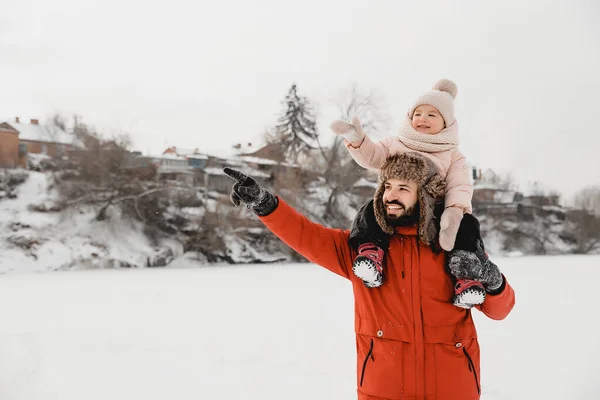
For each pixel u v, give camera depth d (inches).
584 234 2412.6
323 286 757.3
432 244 93.8
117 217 1612.9
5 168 1647.4
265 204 93.9
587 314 410.9
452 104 111.7
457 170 103.8
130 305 524.7
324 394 191.3
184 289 738.8
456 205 94.8
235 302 538.6
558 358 250.5
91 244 1523.1
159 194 1653.5
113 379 212.7
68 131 2023.9
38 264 1428.4
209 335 326.0
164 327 362.6
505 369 229.9
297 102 2012.8
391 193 94.2
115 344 291.6
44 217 1547.7
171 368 231.6
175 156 2107.5
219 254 1619.1
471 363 92.0
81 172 1592.0
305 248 97.5
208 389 198.2
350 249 100.4
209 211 1638.8
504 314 96.1
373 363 91.6
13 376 211.6
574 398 183.9
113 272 1288.1
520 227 2337.6
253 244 1678.2
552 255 2277.3
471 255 89.2
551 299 535.5
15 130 2107.5
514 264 1402.6
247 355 261.3
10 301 582.6
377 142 116.2
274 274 1104.8
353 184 1871.3
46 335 323.0
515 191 2664.9
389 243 95.7
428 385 88.4
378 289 94.0
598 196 2449.6
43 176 1680.6
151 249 1576.0
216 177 1979.6
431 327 90.1
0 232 1462.8
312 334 327.3
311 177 1882.4
